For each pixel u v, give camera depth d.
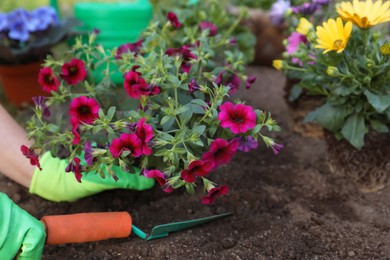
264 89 1.30
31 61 1.21
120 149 0.75
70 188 0.85
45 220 0.78
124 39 1.27
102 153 0.76
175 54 0.84
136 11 1.26
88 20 1.26
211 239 0.84
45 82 0.84
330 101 0.89
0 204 0.74
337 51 0.82
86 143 0.77
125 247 0.82
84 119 0.79
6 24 1.22
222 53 1.05
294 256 0.81
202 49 0.87
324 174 0.98
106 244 0.83
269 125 0.78
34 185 0.85
